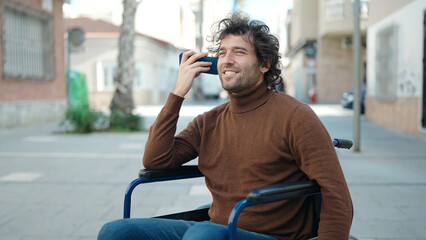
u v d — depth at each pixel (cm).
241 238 159
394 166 631
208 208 210
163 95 3200
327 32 2253
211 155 190
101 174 599
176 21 3697
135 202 458
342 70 2497
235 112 183
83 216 409
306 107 174
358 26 748
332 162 165
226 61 178
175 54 3669
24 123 1281
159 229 176
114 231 173
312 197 182
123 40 1168
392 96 1132
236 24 181
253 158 175
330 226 159
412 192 482
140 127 1159
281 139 171
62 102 1566
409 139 927
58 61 1524
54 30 1486
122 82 1170
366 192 484
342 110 1856
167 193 495
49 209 432
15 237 352
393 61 1118
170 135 190
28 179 568
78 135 1059
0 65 1152
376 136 984
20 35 1262
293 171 175
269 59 182
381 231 358
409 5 998
